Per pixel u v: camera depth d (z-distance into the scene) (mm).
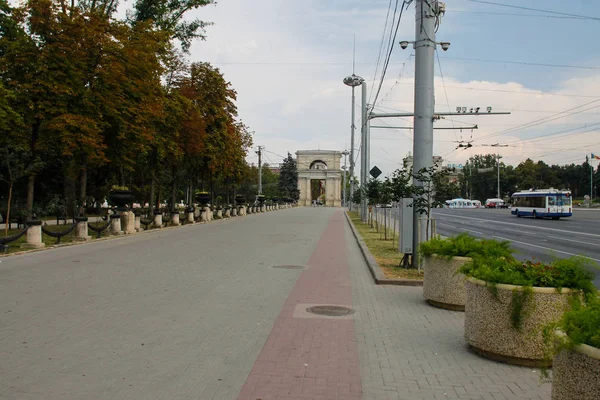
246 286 10695
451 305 8727
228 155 39438
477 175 124812
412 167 15023
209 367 5656
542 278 5973
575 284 5906
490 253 8570
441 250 8859
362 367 5762
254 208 60531
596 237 27531
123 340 6648
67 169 25578
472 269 6562
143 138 26000
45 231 17688
